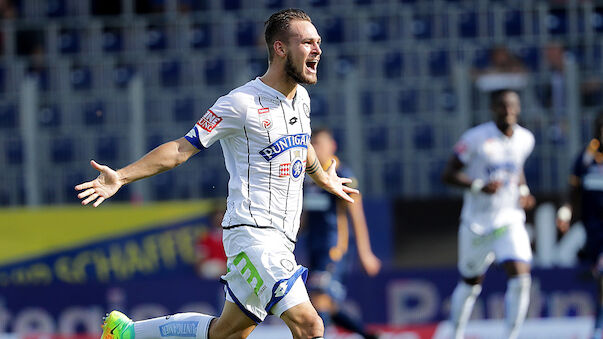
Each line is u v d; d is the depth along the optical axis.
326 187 15.28
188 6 50.53
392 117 41.25
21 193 39.84
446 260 33.22
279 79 13.71
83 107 42.75
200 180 39.72
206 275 33.38
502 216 24.39
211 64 45.62
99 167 12.65
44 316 32.03
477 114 39.41
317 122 41.03
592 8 47.44
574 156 37.53
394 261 33.22
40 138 40.62
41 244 33.88
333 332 30.55
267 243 13.70
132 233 33.78
